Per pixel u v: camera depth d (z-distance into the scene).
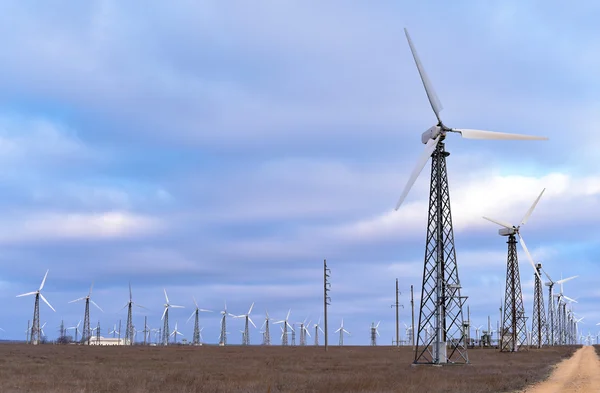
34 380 48.25
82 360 86.69
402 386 42.88
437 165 75.75
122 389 41.31
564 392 42.47
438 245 74.81
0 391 38.91
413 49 77.81
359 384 43.88
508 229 132.00
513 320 131.12
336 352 129.38
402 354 116.06
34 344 195.75
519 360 93.19
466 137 76.31
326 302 123.75
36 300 193.50
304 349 164.00
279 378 50.88
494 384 46.38
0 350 130.25
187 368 67.38
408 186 73.75
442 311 74.75
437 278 74.75
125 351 133.75
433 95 75.81
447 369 66.00
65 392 39.34
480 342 175.50
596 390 44.03
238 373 58.06
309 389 41.97
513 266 132.88
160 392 39.75
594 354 125.69
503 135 76.69
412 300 135.12
